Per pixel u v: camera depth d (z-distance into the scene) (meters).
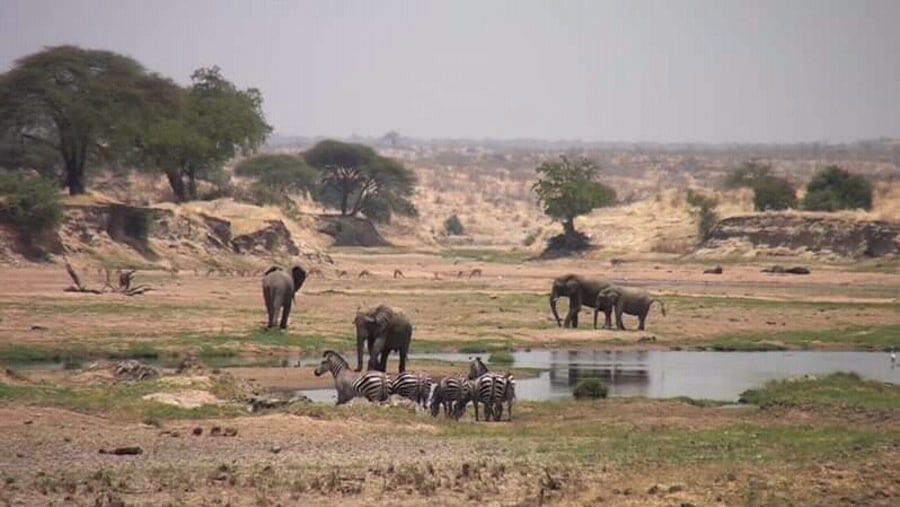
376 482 30.73
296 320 80.62
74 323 73.25
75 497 28.23
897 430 41.47
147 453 33.88
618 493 29.70
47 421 37.91
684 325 88.19
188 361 51.00
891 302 115.19
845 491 29.98
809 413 46.12
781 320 93.69
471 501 28.91
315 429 38.41
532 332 80.56
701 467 32.91
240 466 32.28
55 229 126.56
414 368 61.19
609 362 68.94
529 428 41.53
